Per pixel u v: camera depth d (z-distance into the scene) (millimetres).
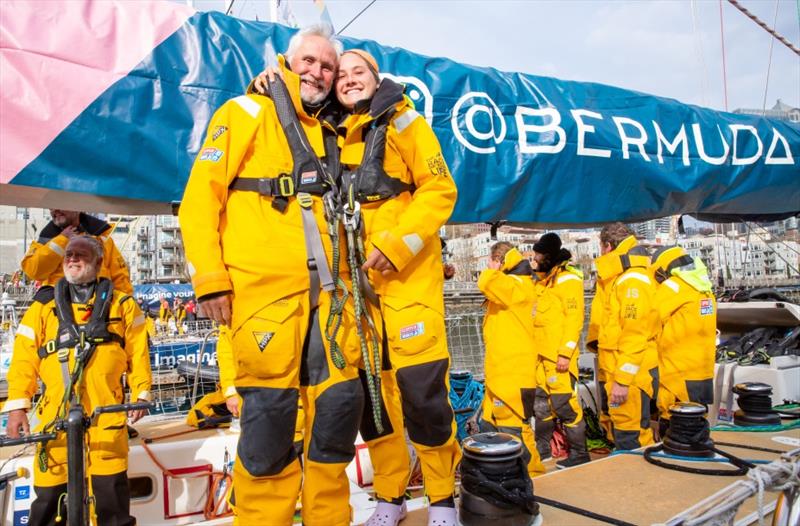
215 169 1789
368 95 2000
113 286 3551
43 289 3600
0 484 2699
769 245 8227
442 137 3213
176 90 2643
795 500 2393
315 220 1839
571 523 2244
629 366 4250
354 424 1861
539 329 5141
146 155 2543
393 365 1991
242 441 1771
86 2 2549
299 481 1825
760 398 3867
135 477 3734
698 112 4164
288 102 1905
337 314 1804
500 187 3342
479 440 2227
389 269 1870
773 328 5656
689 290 4398
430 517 2104
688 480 2719
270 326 1740
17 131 2305
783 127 4516
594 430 5621
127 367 3588
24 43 2355
